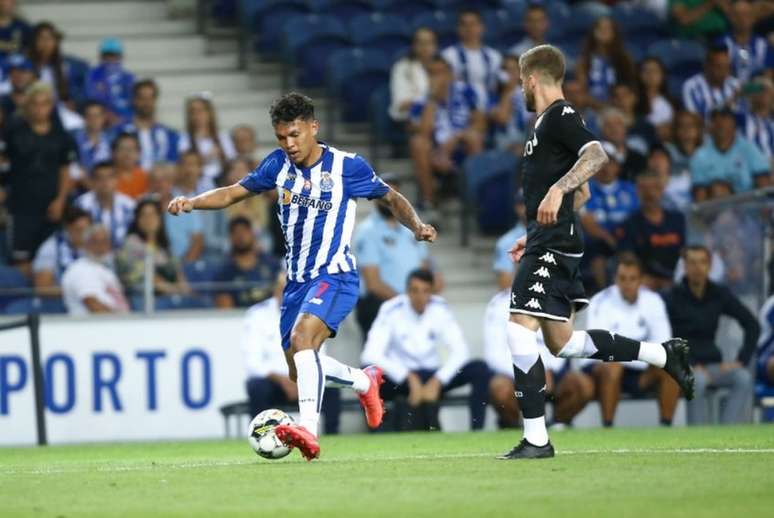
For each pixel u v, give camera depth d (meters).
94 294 49.69
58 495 22.11
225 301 50.38
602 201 55.16
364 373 30.09
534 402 27.05
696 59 67.62
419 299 48.53
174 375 49.94
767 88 64.06
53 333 49.47
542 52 26.75
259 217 53.94
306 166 27.92
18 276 49.75
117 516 18.94
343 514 18.53
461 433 45.53
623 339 28.16
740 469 24.08
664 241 53.53
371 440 40.78
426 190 59.44
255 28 67.12
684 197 59.38
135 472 26.58
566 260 26.72
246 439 46.62
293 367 28.98
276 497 20.89
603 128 55.97
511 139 61.09
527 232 27.12
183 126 64.12
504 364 49.00
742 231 50.38
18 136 53.47
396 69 61.44
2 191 53.88
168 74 66.12
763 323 50.22
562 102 26.45
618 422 51.94
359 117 63.78
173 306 50.09
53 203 53.69
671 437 38.12
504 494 20.59
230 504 20.11
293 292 28.33
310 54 65.00
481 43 63.72
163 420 49.88
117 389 49.75
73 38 67.19
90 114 58.06
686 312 50.03
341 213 27.98
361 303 51.38
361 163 28.22
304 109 27.50
